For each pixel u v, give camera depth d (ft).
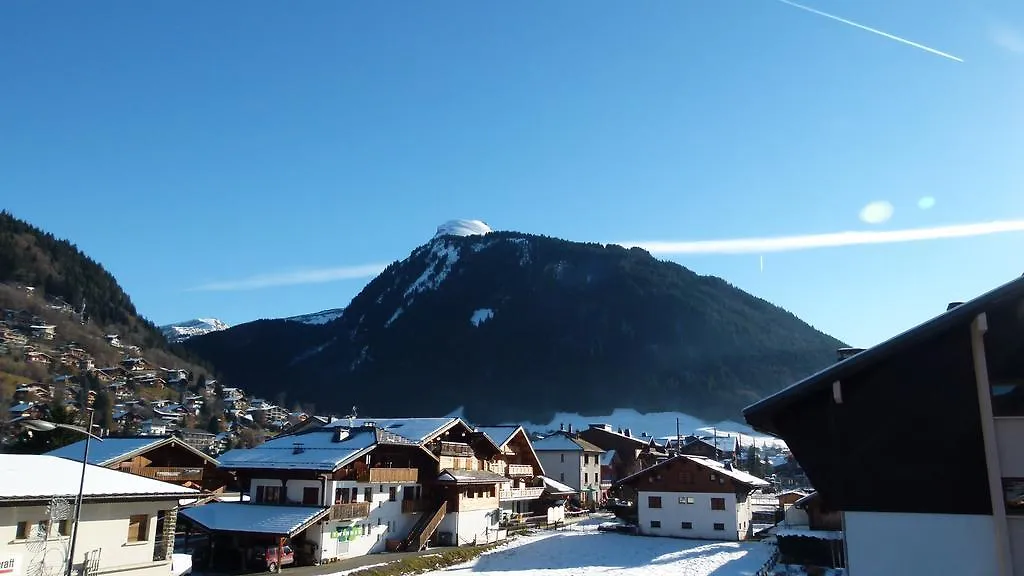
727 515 204.54
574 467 317.83
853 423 49.37
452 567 151.12
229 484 181.57
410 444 177.68
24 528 88.58
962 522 45.91
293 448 168.86
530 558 165.48
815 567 140.15
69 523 93.71
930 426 47.50
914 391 48.26
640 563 157.58
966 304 46.19
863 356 48.29
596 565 154.81
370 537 163.53
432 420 205.98
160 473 158.20
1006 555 43.91
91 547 96.68
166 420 482.69
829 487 49.32
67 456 153.38
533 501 253.03
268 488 157.38
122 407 478.59
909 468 47.55
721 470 208.74
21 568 86.94
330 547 148.25
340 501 156.15
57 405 205.46
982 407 46.24
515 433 244.83
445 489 186.80
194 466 168.86
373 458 170.09
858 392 49.60
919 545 46.47
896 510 47.50
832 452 49.65
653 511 214.90
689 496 210.59
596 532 223.71
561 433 346.95
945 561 45.70
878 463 48.37
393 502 174.29
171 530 111.14
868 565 47.24
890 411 48.60
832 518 170.60
